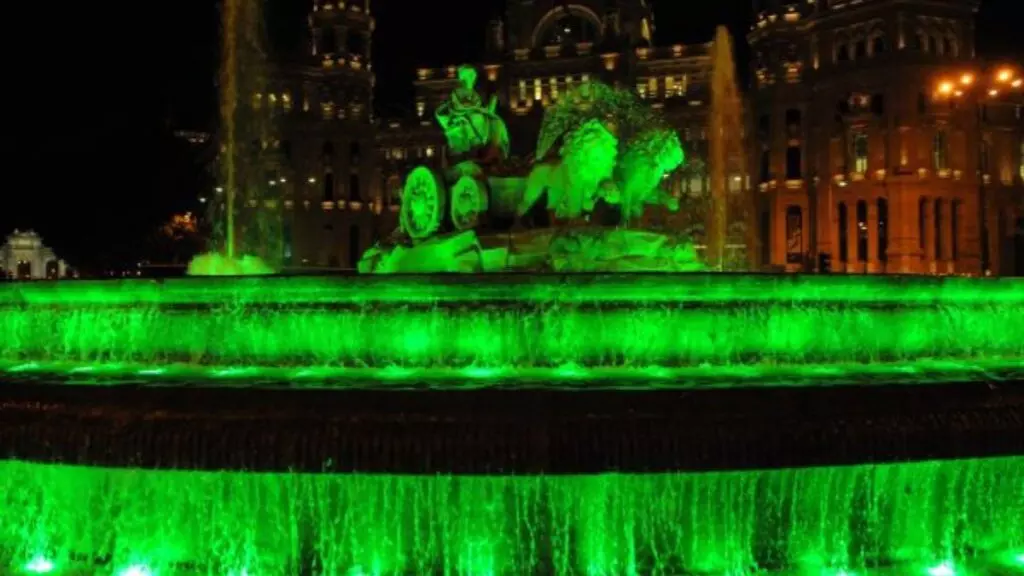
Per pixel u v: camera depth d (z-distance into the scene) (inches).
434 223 708.0
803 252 3373.5
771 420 426.9
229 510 473.1
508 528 459.5
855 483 479.8
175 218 2997.0
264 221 3597.4
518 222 697.6
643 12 3929.6
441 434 418.9
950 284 564.4
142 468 433.1
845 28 3245.6
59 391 458.9
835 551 479.2
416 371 490.6
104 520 488.7
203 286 537.6
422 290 507.5
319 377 470.3
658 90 3779.5
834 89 3255.4
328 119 3878.0
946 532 497.0
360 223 3944.4
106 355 557.9
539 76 3912.4
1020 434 453.7
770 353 518.0
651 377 467.8
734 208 3506.4
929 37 3125.0
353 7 3944.4
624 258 663.1
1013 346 591.5
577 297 503.8
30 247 3868.1
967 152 3117.6
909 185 3078.2
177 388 444.5
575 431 417.4
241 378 470.0
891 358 542.9
